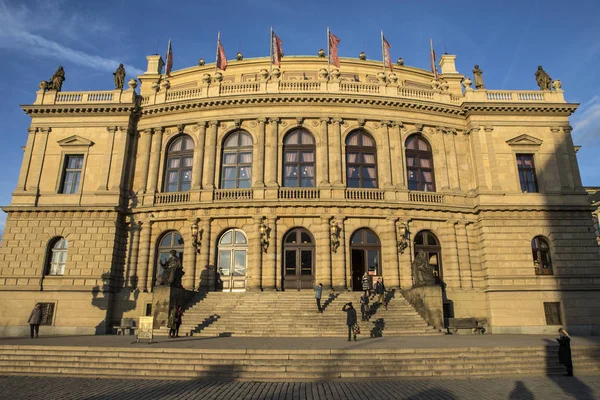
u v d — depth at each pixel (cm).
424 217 3466
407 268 3347
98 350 1845
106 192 3497
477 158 3650
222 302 2964
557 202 3559
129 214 3538
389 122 3691
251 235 3362
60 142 3662
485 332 3253
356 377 1634
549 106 3734
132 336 2869
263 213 3369
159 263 3475
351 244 3406
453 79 4353
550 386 1483
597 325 3281
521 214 3506
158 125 3744
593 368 1812
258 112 3650
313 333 2523
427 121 3769
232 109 3684
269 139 3588
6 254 3372
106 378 1659
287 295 3041
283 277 3312
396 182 3575
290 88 3731
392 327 2625
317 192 3441
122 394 1366
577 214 3525
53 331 3191
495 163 3638
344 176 3544
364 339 2302
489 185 3594
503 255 3412
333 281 3250
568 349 1698
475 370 1705
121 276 3441
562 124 3766
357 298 2992
